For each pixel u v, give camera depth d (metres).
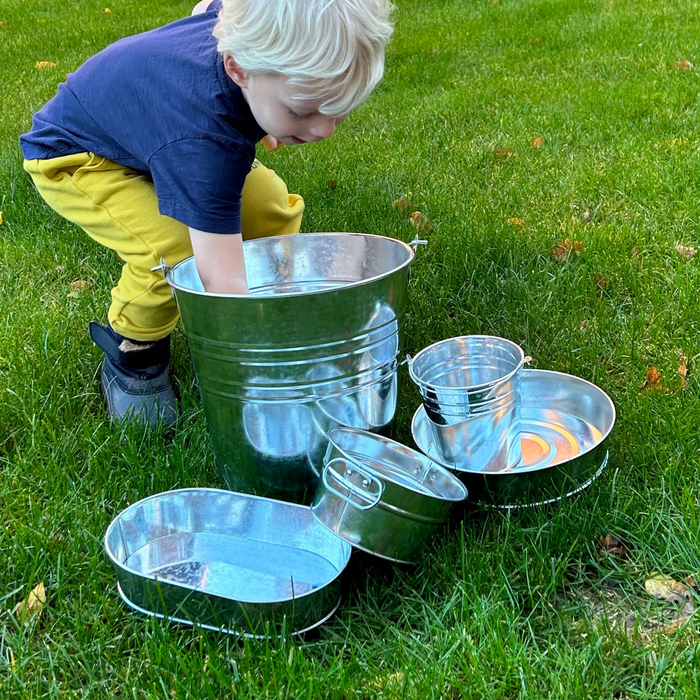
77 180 1.92
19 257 3.09
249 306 1.48
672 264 2.73
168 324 2.07
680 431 1.88
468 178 3.64
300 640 1.46
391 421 1.83
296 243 1.98
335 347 1.56
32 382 2.24
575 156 3.80
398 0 8.61
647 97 4.46
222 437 1.73
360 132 4.53
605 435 1.73
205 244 1.67
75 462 1.97
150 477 1.90
